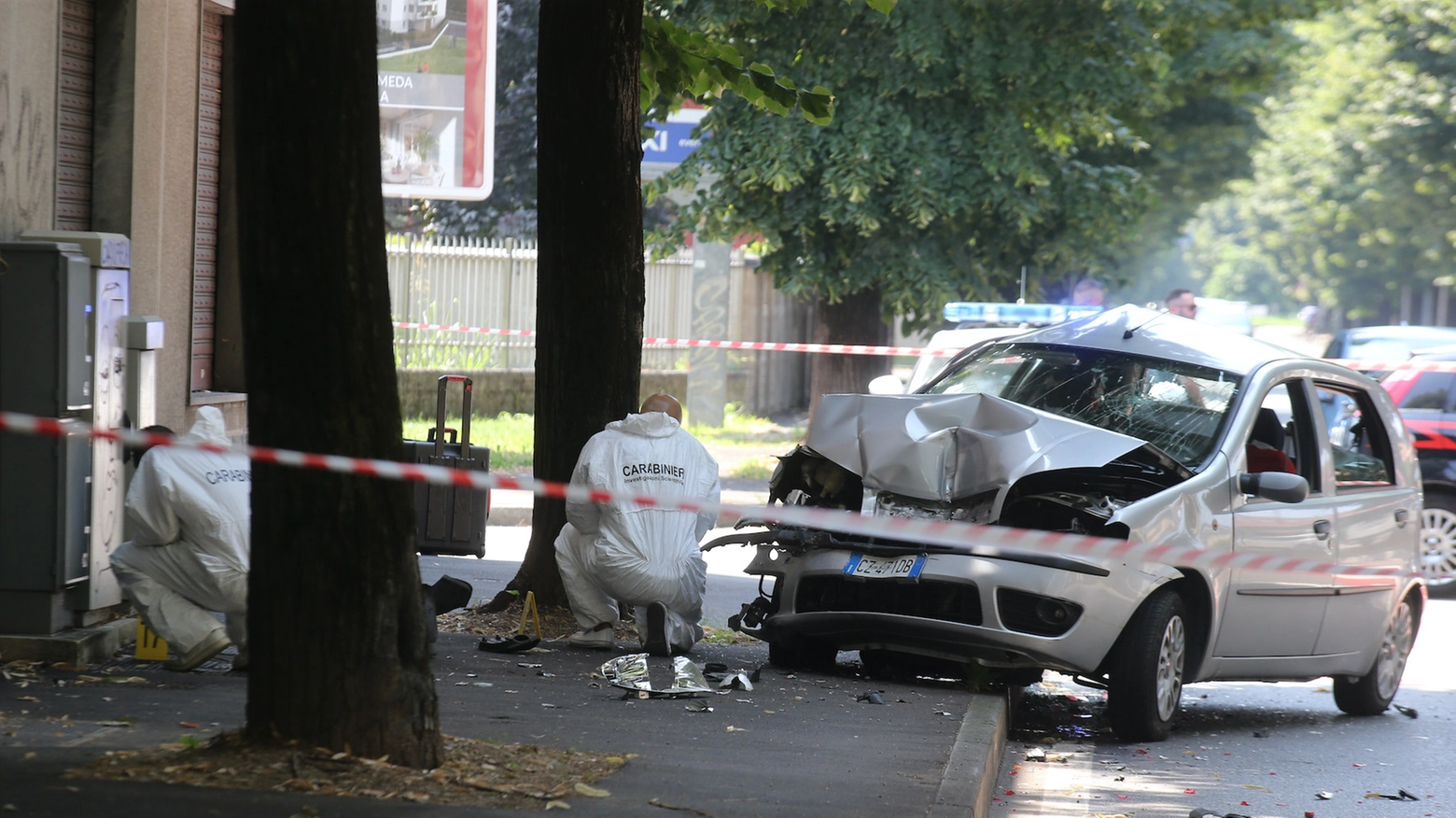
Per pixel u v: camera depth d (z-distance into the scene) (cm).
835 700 1209
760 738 1038
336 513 798
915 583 1266
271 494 802
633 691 1171
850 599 1328
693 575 1376
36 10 1323
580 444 1524
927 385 1534
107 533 1245
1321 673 1445
